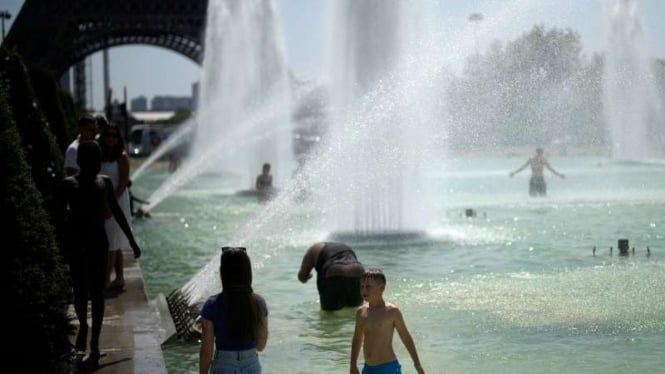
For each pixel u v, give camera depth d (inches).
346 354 506.0
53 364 443.2
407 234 971.9
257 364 349.1
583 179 1824.6
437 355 487.2
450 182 1888.5
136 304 609.0
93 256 474.0
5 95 483.8
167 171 3740.2
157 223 1342.3
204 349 344.5
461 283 691.4
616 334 515.8
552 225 1050.1
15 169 463.2
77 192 474.6
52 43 4653.1
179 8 4724.4
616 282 664.4
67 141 1201.4
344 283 616.7
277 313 621.0
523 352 486.0
